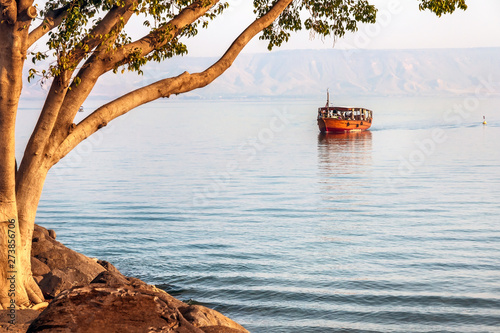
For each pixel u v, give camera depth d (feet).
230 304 64.90
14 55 31.48
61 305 23.40
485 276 75.56
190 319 30.12
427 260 85.05
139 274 77.51
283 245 96.84
